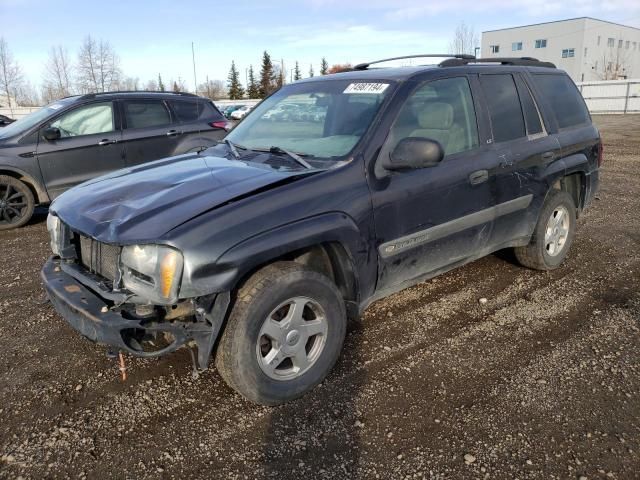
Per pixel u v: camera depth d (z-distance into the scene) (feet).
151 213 8.94
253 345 9.05
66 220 9.89
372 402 9.83
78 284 9.82
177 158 12.69
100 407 9.80
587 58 197.67
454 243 12.46
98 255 9.57
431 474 8.08
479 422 9.22
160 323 8.72
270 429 9.16
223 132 27.68
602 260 17.08
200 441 8.88
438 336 12.25
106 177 11.80
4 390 10.35
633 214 23.27
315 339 10.16
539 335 12.23
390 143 10.98
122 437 9.00
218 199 9.13
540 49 204.85
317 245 10.23
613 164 37.93
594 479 7.90
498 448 8.59
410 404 9.76
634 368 10.74
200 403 9.89
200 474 8.18
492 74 13.79
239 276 8.64
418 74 12.07
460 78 12.88
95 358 11.49
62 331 12.74
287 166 10.65
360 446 8.71
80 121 24.12
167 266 8.25
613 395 9.89
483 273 16.05
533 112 14.67
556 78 16.16
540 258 15.34
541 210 14.97
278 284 9.12
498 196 13.20
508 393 10.02
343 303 10.32
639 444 8.60
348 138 11.05
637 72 226.99
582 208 17.20
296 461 8.41
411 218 11.20
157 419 9.46
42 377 10.78
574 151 15.81
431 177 11.49
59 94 160.45
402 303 14.03
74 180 23.88
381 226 10.66
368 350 11.66
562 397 9.87
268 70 235.61
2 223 22.85
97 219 9.32
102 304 9.00
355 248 10.17
